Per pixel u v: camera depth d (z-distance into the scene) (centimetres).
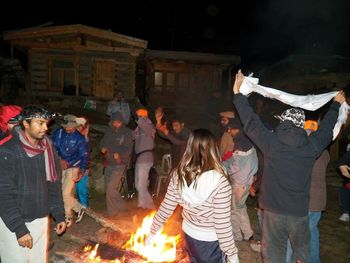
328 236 650
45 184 326
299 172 334
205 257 287
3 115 405
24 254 315
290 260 405
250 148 542
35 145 318
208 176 275
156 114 727
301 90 1780
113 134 675
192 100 2227
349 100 1060
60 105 1764
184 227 298
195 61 2192
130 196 807
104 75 1892
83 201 694
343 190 730
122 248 487
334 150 1152
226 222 276
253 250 546
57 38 1844
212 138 288
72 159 607
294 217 336
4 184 293
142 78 2388
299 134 337
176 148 713
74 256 468
